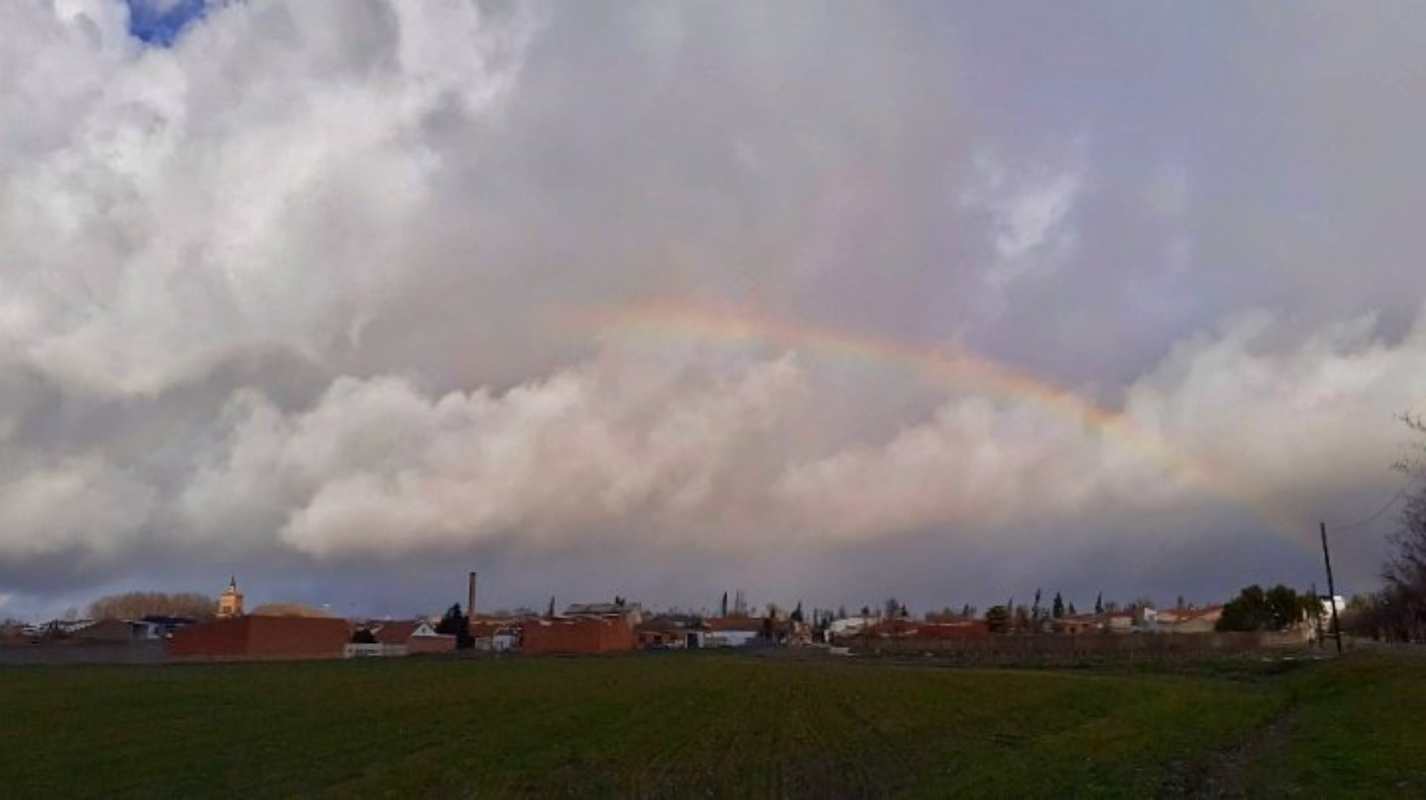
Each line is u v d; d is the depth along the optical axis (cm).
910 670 11262
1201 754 3966
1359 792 2781
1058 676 9894
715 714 5919
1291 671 9838
